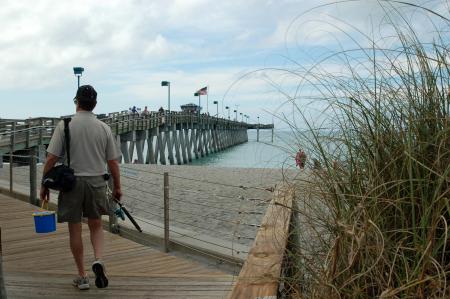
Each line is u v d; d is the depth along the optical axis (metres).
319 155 1.79
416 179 1.43
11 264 4.96
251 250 1.88
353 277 1.38
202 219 9.64
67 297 3.85
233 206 11.25
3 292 2.65
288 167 1.98
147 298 3.83
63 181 3.55
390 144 1.60
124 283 4.24
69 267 4.86
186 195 13.87
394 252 1.41
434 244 1.35
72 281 4.28
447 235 1.30
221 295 3.87
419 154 1.50
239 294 1.50
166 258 5.22
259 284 1.57
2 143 19.58
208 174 20.44
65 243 5.89
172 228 7.30
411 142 1.53
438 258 1.39
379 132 1.63
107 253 5.43
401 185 1.51
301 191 1.86
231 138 76.69
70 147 3.63
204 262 5.51
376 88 1.71
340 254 1.49
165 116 47.66
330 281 1.45
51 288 4.07
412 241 1.45
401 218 1.46
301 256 1.75
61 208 3.67
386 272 1.42
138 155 41.06
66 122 3.66
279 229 2.10
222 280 4.30
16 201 9.24
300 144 1.88
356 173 1.65
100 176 3.72
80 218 3.74
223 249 5.79
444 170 1.44
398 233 1.48
